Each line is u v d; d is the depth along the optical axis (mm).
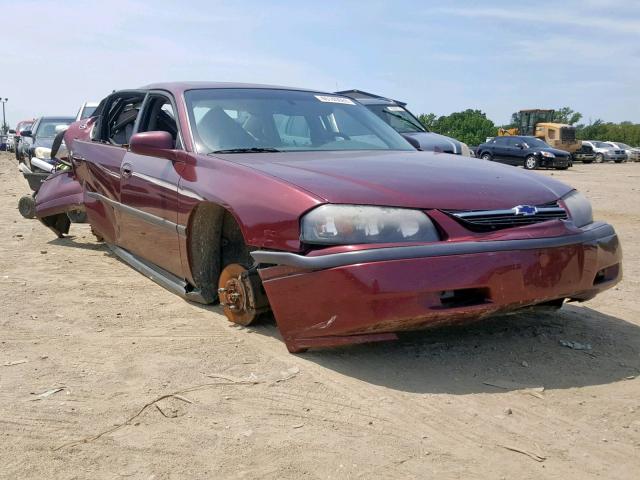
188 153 4254
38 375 3293
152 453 2531
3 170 21484
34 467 2430
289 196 3342
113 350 3641
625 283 5418
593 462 2488
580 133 84188
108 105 6020
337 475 2383
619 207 11883
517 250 3205
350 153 4301
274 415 2846
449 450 2564
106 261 6047
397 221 3172
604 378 3279
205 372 3309
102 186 5535
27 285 5086
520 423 2785
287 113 4773
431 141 10578
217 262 4352
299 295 3271
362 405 2939
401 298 3014
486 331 3930
